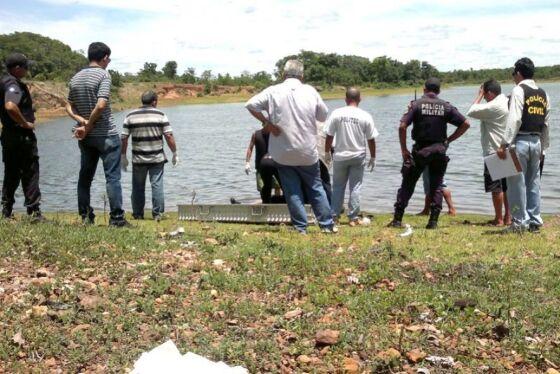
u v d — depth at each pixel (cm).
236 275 629
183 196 1781
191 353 428
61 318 505
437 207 1000
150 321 514
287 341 491
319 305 562
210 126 5675
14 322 500
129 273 623
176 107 12288
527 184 946
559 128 3794
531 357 477
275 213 1016
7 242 707
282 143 858
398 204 1016
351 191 1078
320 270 656
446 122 984
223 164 2625
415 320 536
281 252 720
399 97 12112
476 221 1150
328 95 13738
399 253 727
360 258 704
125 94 13475
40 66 11962
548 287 621
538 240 851
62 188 2019
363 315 540
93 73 856
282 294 588
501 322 530
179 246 746
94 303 537
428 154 975
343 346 482
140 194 1145
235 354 459
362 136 1061
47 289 559
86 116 865
